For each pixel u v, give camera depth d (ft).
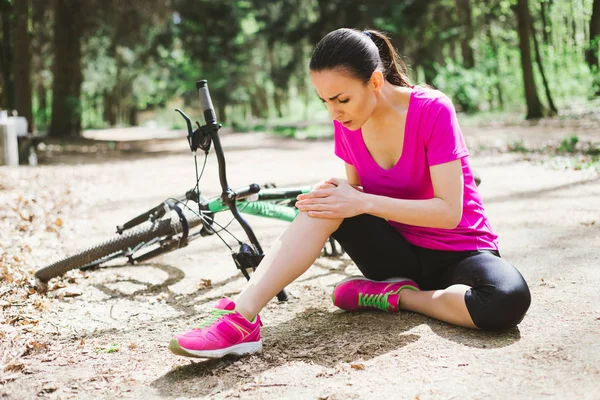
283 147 41.57
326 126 70.44
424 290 7.77
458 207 6.67
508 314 6.42
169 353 6.79
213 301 8.85
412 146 6.79
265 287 6.45
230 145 47.06
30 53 42.70
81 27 62.80
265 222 14.89
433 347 6.34
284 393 5.51
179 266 10.98
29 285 9.62
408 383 5.54
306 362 6.22
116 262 11.39
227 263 11.07
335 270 10.18
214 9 73.31
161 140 62.49
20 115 42.37
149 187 22.31
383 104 6.75
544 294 7.98
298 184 21.88
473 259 6.88
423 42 71.51
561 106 66.03
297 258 6.49
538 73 66.95
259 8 91.66
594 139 31.32
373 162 7.21
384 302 7.42
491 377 5.54
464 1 71.87
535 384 5.33
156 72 108.06
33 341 7.11
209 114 7.97
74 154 41.04
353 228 7.09
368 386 5.53
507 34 76.43
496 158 26.14
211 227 8.55
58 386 5.92
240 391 5.61
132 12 62.39
